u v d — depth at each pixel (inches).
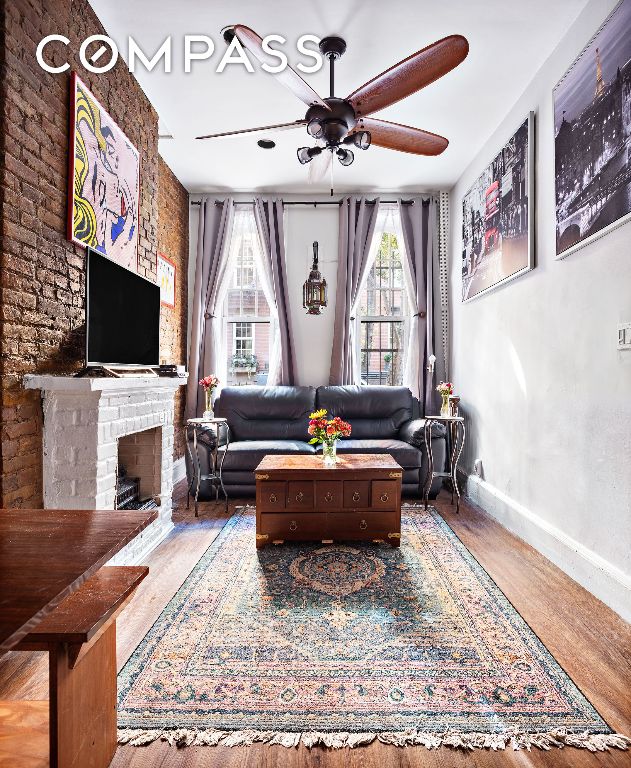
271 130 104.2
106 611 43.7
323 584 94.7
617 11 84.9
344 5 101.6
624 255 85.0
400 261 212.8
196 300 197.9
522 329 127.5
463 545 117.4
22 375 81.9
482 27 106.8
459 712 59.3
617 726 57.0
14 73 77.9
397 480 116.0
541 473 115.4
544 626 79.1
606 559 89.5
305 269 205.2
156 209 142.9
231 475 157.8
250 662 69.2
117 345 107.2
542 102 118.0
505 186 136.9
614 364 87.9
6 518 47.2
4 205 75.9
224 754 53.1
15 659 70.6
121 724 56.9
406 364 209.2
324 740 54.7
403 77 88.7
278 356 200.2
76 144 96.2
